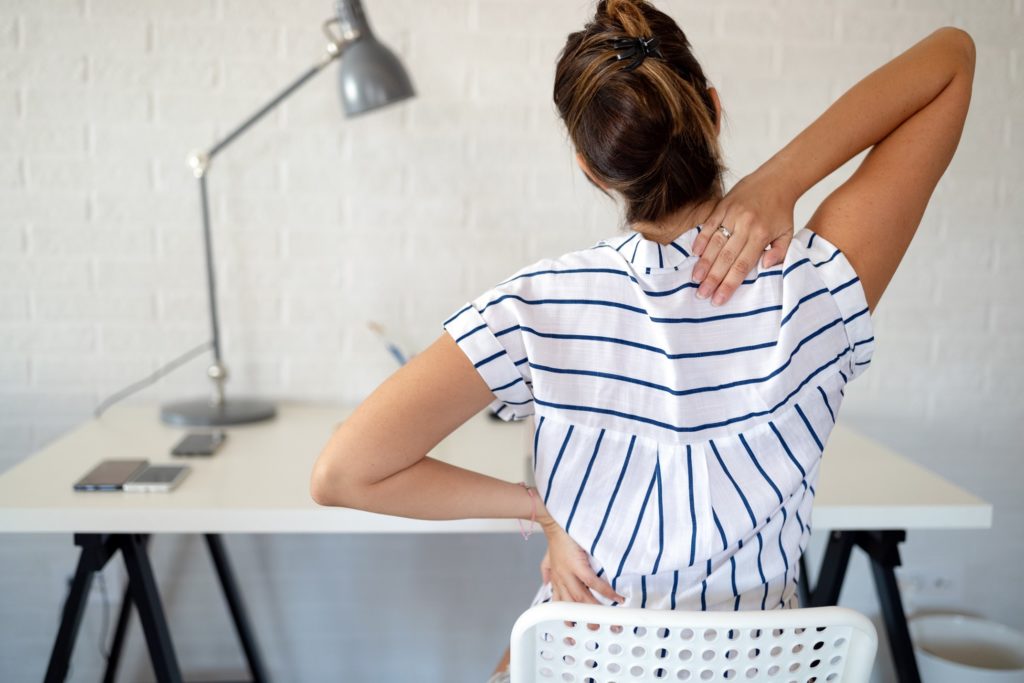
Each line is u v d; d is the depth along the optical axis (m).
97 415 1.87
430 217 1.93
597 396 0.78
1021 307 2.03
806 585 1.91
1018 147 1.96
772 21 1.89
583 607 0.80
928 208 1.99
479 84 1.88
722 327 0.79
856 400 2.06
